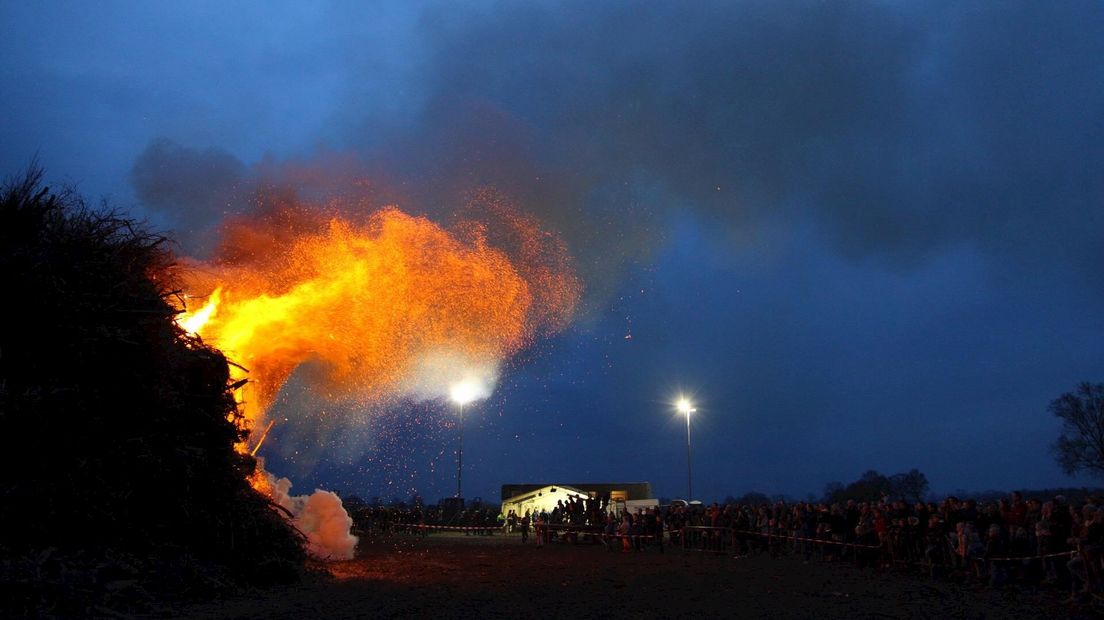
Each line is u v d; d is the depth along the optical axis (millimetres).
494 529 47625
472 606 12617
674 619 11555
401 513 47688
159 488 12453
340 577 16859
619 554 27594
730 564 22500
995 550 15594
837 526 23125
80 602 9508
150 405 12953
